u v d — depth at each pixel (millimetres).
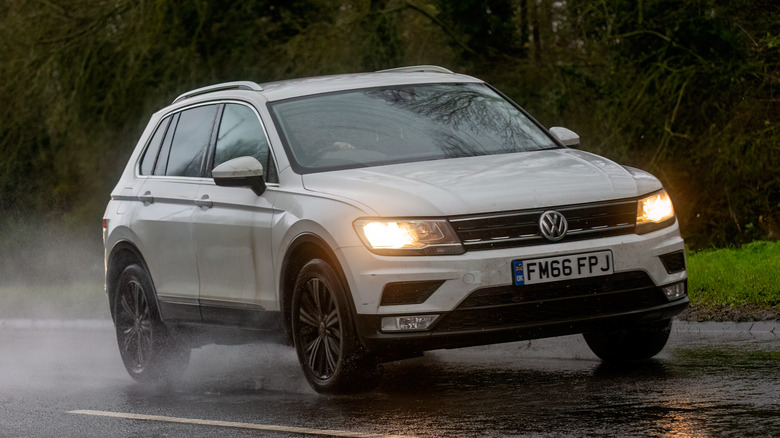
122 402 10719
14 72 30516
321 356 9734
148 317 12055
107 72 29438
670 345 11531
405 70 12203
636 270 9297
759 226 27953
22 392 11789
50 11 30484
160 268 11781
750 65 27828
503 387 9680
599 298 9180
